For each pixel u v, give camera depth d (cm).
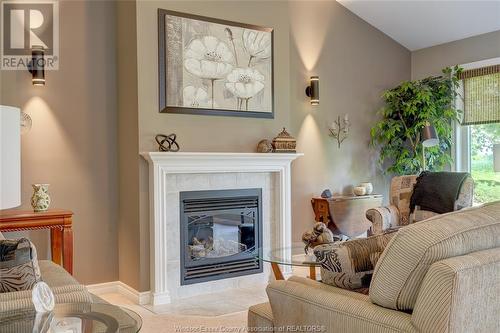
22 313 162
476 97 554
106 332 155
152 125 393
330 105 559
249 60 446
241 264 443
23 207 384
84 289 202
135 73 390
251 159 433
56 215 355
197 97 416
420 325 137
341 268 178
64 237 359
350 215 522
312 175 544
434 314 133
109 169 424
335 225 516
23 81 385
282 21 471
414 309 141
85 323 164
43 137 393
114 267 427
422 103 559
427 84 573
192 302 391
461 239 146
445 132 559
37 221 348
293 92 529
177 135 405
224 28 431
